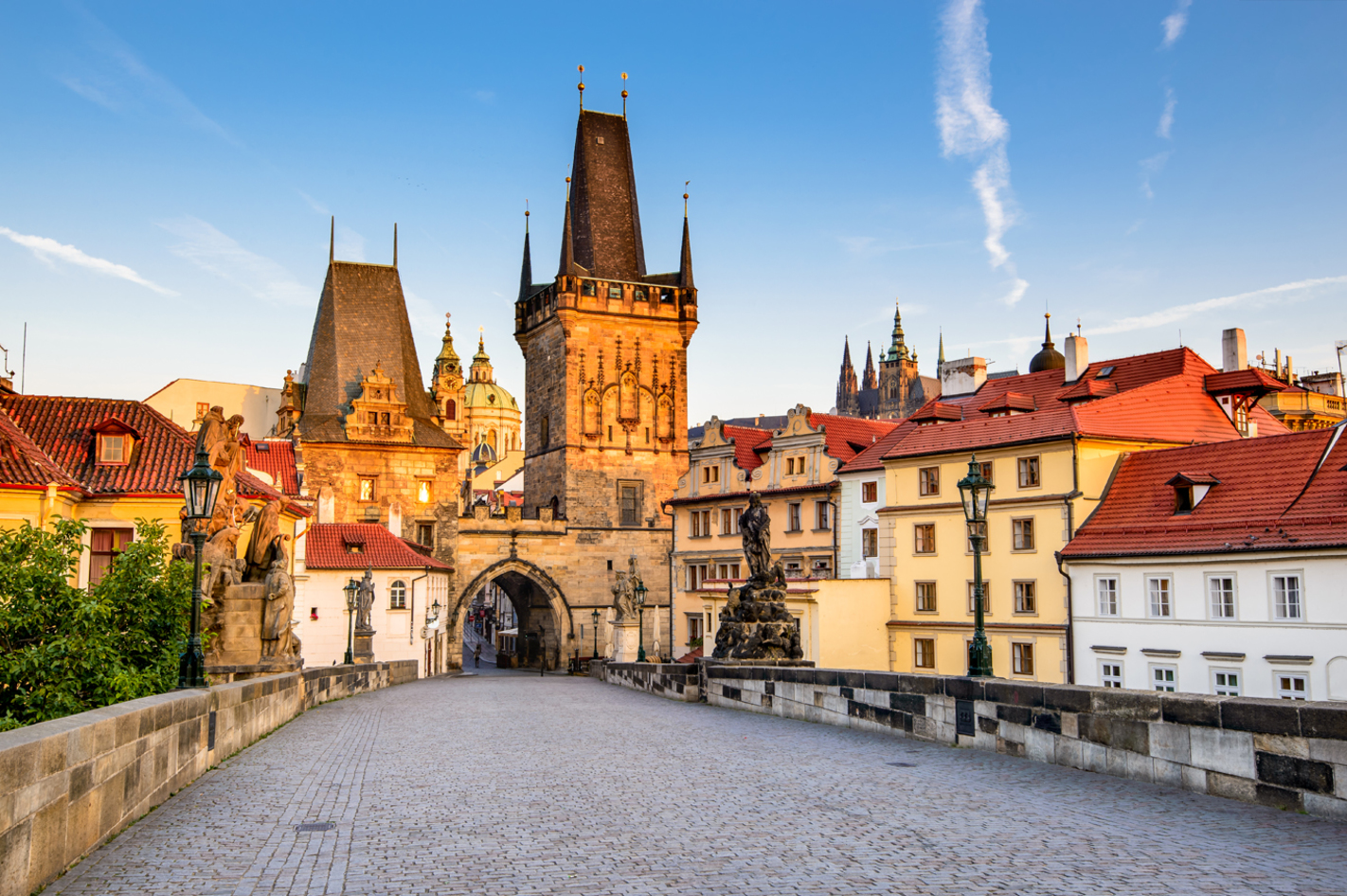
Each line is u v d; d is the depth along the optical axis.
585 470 101.75
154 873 11.05
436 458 97.94
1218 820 13.49
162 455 48.62
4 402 49.50
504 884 10.69
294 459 90.94
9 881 9.66
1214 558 43.81
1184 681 44.97
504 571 98.56
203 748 17.69
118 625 27.30
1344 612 39.16
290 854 11.88
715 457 86.19
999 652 55.31
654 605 102.31
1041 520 53.81
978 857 11.71
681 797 15.51
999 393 69.38
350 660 51.50
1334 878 10.76
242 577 34.16
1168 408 56.66
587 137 111.19
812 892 10.38
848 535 70.50
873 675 24.17
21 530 26.55
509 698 38.88
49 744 10.66
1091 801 14.81
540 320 106.12
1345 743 13.33
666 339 105.75
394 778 17.42
